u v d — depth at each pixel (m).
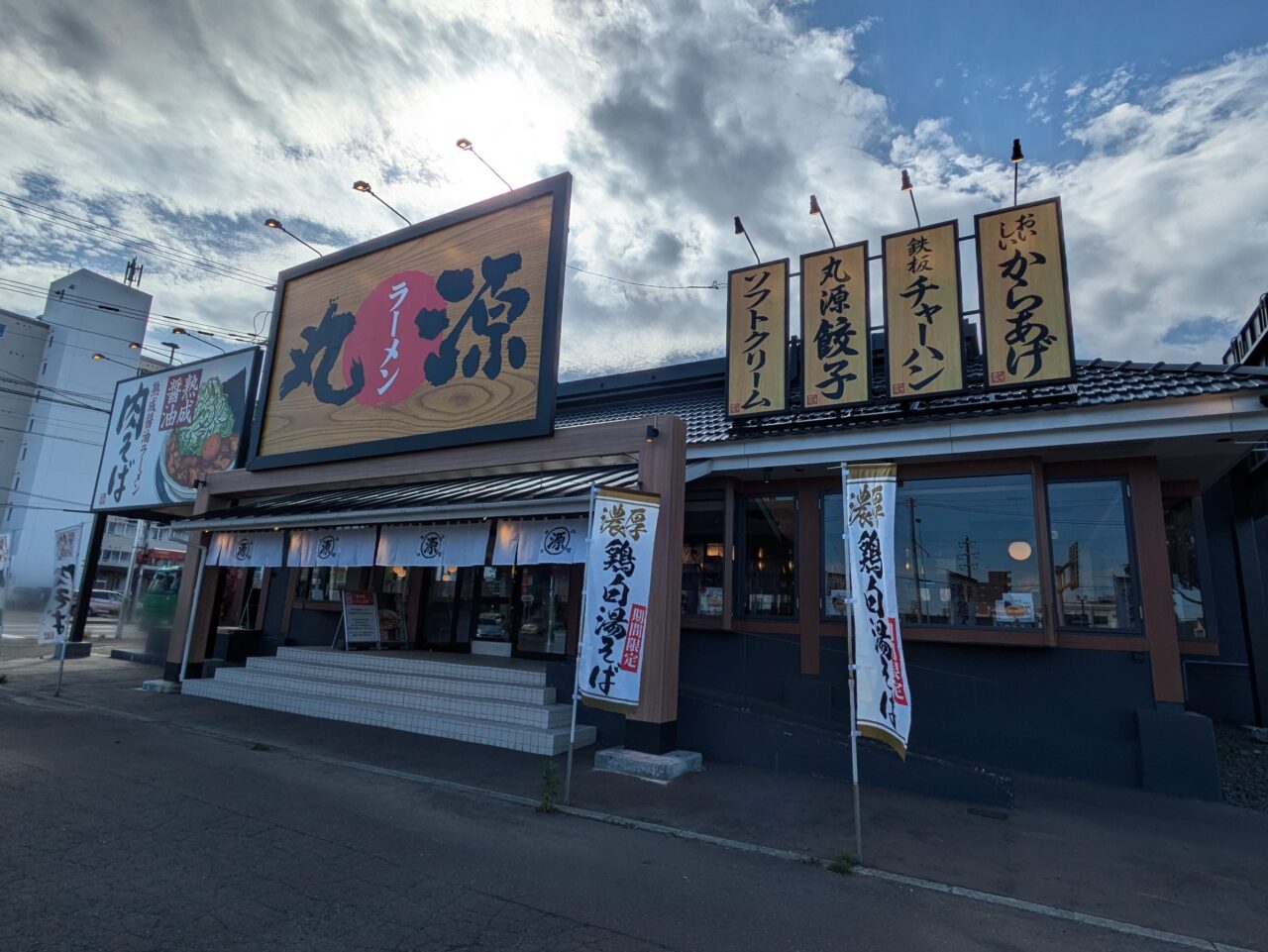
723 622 10.28
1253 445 8.09
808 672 9.95
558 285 9.78
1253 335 11.59
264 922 3.99
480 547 9.50
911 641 9.34
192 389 16.80
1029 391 8.91
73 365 39.78
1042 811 6.88
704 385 13.84
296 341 13.03
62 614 12.22
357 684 10.95
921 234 9.56
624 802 6.66
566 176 10.05
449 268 11.09
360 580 14.84
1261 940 4.25
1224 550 11.09
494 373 10.19
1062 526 8.91
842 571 10.07
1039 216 8.84
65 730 9.00
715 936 4.07
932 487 9.54
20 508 38.03
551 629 12.05
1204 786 7.52
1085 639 8.48
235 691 11.67
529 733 8.65
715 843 5.69
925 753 8.54
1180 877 5.26
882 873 5.12
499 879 4.79
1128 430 7.88
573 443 9.23
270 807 6.16
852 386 9.71
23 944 3.61
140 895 4.28
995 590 8.96
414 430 10.90
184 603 13.18
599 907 4.39
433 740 9.14
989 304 8.98
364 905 4.27
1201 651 8.84
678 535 8.49
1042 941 4.16
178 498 16.33
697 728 8.59
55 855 4.83
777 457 9.84
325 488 12.67
